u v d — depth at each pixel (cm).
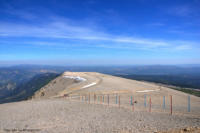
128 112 1756
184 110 2153
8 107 2230
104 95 3384
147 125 1168
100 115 1612
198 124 1112
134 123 1257
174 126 1093
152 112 1786
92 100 2770
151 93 3891
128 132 1013
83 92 3588
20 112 1856
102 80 5722
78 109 1927
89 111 1812
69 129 1167
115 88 4128
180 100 3359
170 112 1836
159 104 2717
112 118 1473
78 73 9075
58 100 2750
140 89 4322
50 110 1903
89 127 1196
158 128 1060
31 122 1405
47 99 3050
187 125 1104
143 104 2603
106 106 2127
